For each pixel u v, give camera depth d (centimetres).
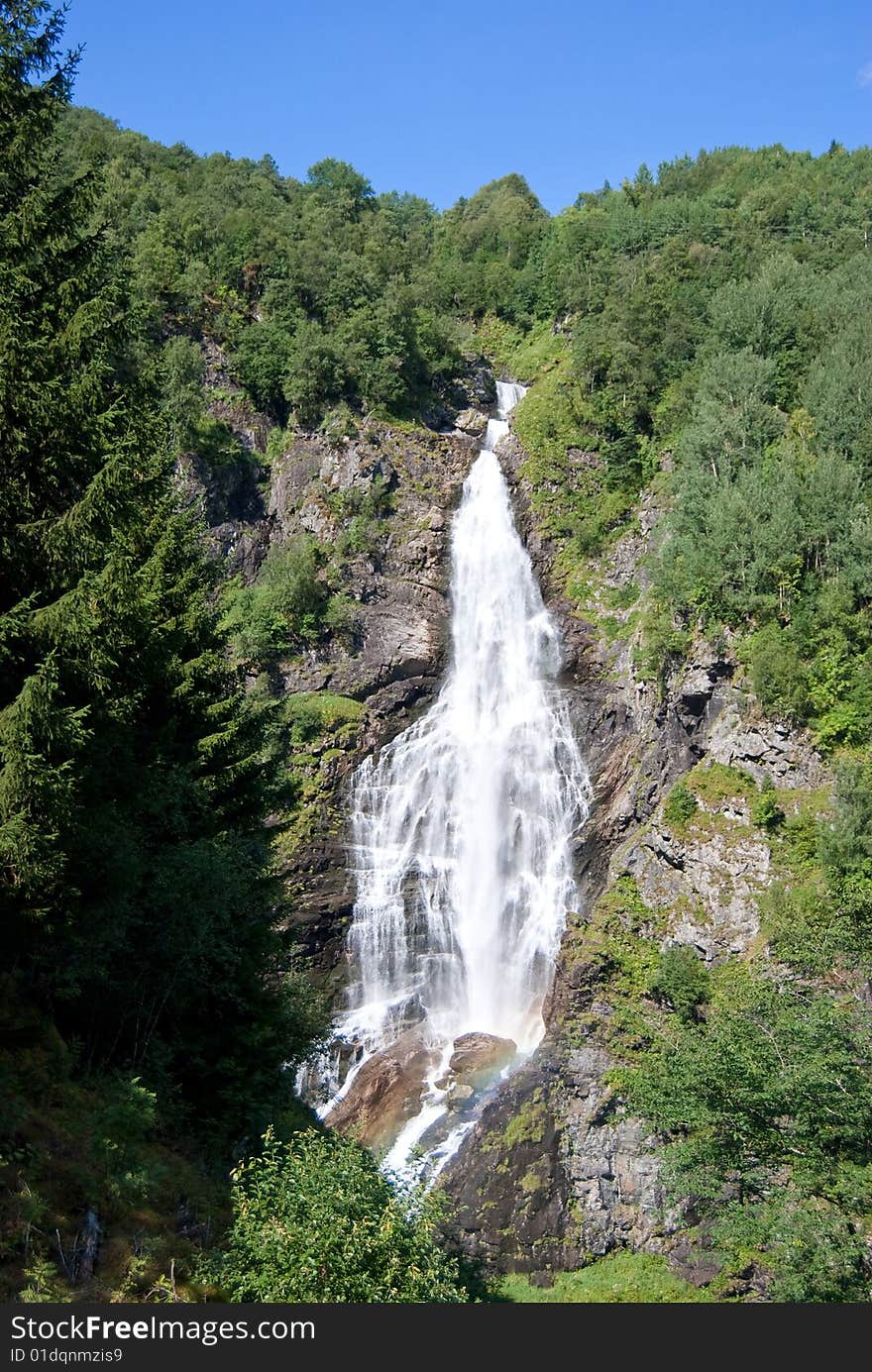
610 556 6425
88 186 2091
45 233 2039
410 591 6575
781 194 10119
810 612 4741
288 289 8119
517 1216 3622
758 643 4706
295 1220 1541
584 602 6284
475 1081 4303
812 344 6575
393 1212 1608
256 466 7362
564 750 5650
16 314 1822
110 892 1833
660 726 5159
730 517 5062
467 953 5328
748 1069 2548
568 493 6856
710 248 8706
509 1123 3878
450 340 8675
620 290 8494
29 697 1535
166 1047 2112
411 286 9206
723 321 6956
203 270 8206
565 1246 3547
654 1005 4028
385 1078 4391
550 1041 4147
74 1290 1412
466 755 5853
